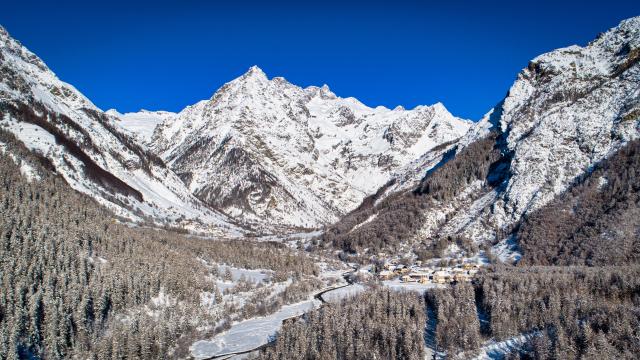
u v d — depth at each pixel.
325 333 129.00
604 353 105.94
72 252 145.12
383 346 124.62
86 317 129.50
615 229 191.50
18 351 115.75
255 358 126.12
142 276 152.62
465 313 137.75
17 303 119.56
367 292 165.62
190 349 137.75
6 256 134.25
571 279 149.38
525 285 149.62
